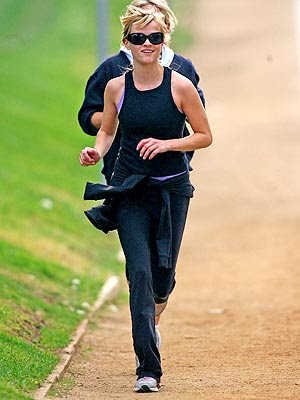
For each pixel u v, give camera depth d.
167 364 21.52
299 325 25.77
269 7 111.19
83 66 85.06
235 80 83.44
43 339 22.92
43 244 35.75
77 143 60.38
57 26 99.69
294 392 17.67
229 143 63.94
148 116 17.45
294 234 41.31
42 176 48.72
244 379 19.20
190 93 17.50
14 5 108.50
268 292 31.75
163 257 17.67
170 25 17.73
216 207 48.31
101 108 20.55
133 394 17.81
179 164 17.92
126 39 17.48
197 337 25.09
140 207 17.94
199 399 17.20
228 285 33.47
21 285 27.88
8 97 67.06
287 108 73.56
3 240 33.09
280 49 93.25
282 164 57.56
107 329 26.55
